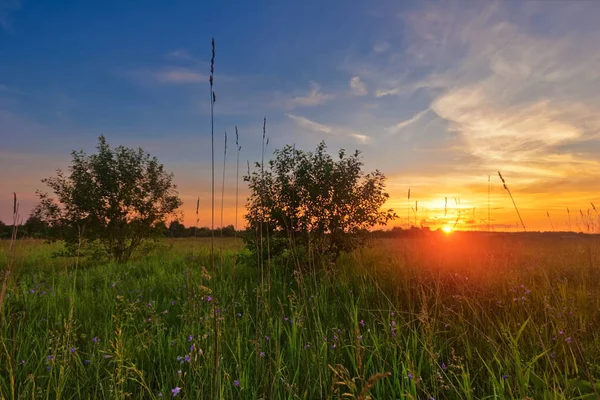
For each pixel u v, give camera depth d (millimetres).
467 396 2629
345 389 2920
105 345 3551
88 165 13578
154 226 14172
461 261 7008
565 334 3344
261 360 3100
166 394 2836
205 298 3686
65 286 6859
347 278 6535
